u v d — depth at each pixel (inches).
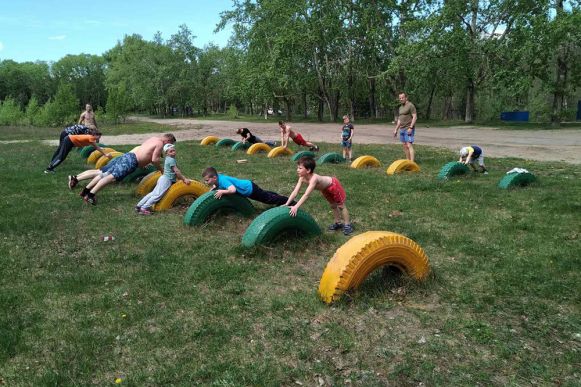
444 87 1480.1
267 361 125.8
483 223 251.0
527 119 1754.4
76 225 258.5
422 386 115.2
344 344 133.7
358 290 163.2
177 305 159.6
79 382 117.4
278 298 164.7
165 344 134.8
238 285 175.6
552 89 1061.8
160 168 332.2
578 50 1031.6
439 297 164.4
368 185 358.3
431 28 1144.2
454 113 2165.4
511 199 299.7
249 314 153.3
